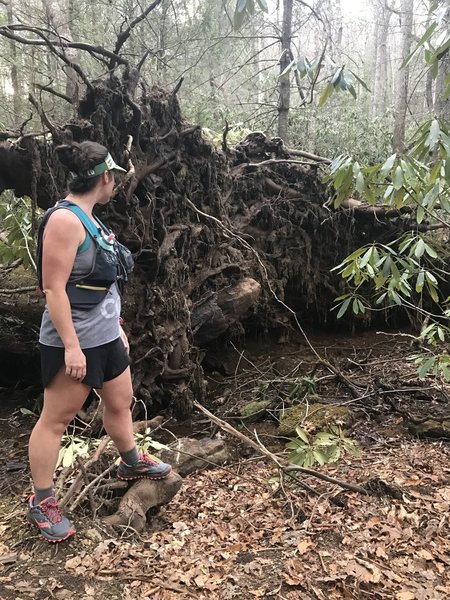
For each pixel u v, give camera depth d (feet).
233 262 17.63
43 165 12.80
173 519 9.34
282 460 10.06
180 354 15.14
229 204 18.54
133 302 14.24
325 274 21.57
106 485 9.21
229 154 19.01
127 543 8.07
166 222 15.34
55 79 25.23
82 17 24.23
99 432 12.46
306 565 7.64
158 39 24.31
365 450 12.32
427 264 20.93
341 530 8.55
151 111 14.79
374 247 11.44
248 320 20.42
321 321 22.30
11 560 7.53
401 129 25.00
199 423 14.92
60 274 6.83
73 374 6.97
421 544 8.15
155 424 13.26
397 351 19.65
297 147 25.13
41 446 7.48
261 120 26.68
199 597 6.97
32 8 24.50
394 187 9.74
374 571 7.47
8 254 14.64
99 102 13.24
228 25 26.78
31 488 10.12
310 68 12.46
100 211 13.43
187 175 15.96
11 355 16.78
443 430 12.60
